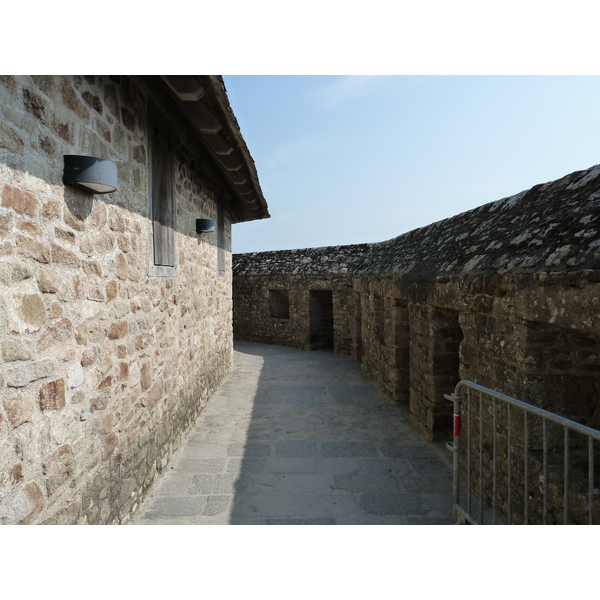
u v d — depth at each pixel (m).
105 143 2.72
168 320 4.09
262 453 4.30
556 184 3.14
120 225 2.93
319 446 4.50
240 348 11.29
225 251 7.93
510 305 2.77
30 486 1.81
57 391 2.05
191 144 4.93
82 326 2.34
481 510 2.45
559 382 2.59
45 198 1.98
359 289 8.68
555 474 2.32
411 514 3.14
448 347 4.55
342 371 8.38
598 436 1.66
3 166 1.66
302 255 11.62
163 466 3.86
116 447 2.79
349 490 3.51
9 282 1.69
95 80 2.59
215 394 6.65
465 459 3.63
